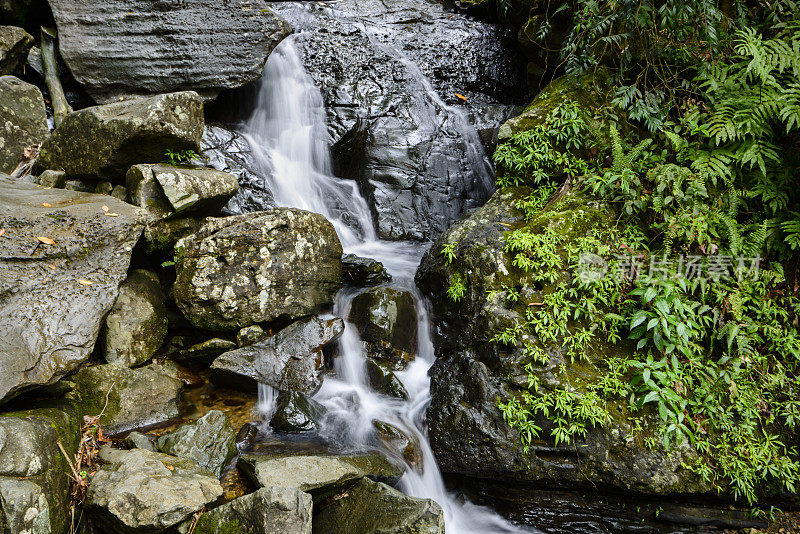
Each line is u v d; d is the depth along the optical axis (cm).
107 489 313
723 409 409
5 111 512
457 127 688
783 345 432
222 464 371
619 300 435
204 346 452
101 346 424
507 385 411
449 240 491
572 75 532
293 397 423
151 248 459
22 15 619
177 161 516
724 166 453
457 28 799
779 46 470
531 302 432
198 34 612
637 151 474
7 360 328
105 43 604
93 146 485
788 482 391
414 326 503
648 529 397
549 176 514
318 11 823
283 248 471
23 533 273
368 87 704
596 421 392
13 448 292
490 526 406
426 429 429
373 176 637
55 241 378
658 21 505
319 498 362
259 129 671
